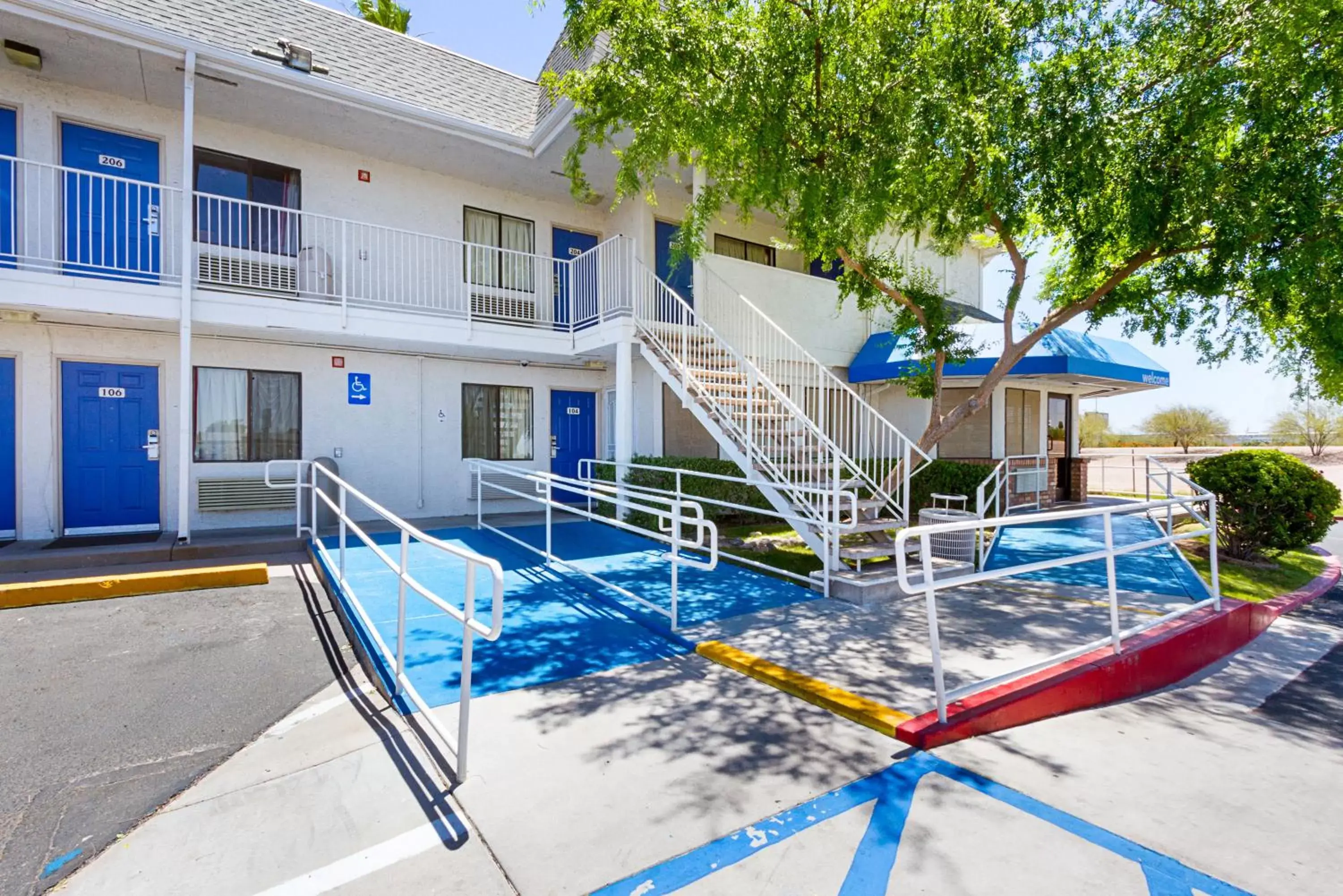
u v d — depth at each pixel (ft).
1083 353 38.70
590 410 41.50
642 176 31.76
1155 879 7.89
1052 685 13.39
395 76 31.48
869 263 26.99
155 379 28.40
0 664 14.74
